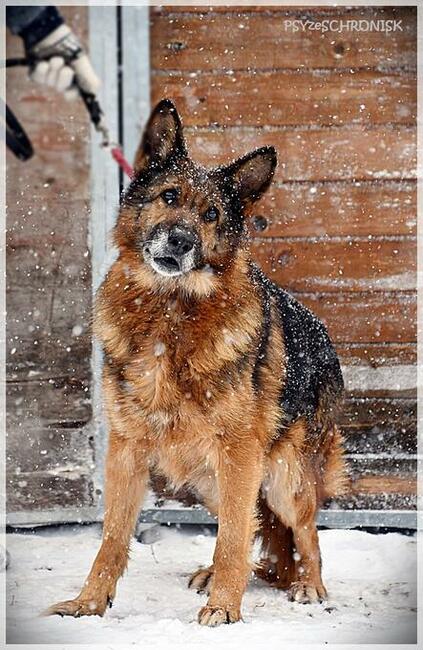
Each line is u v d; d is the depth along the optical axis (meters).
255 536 5.59
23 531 6.75
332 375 5.87
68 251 7.48
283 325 5.48
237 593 4.71
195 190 5.03
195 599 5.15
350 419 7.16
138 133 7.18
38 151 8.00
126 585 5.41
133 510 4.96
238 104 7.23
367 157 7.23
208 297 4.89
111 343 5.00
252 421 4.91
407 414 7.17
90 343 7.21
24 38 5.21
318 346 5.79
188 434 4.92
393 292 7.22
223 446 4.89
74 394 7.20
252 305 5.08
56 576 5.53
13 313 7.35
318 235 7.22
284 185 7.24
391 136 7.22
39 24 5.18
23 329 7.30
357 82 7.22
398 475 7.07
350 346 7.22
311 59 7.22
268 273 7.23
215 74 7.21
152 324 4.90
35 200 7.73
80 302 7.38
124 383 4.91
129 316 4.96
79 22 7.41
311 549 5.36
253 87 7.22
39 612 4.73
